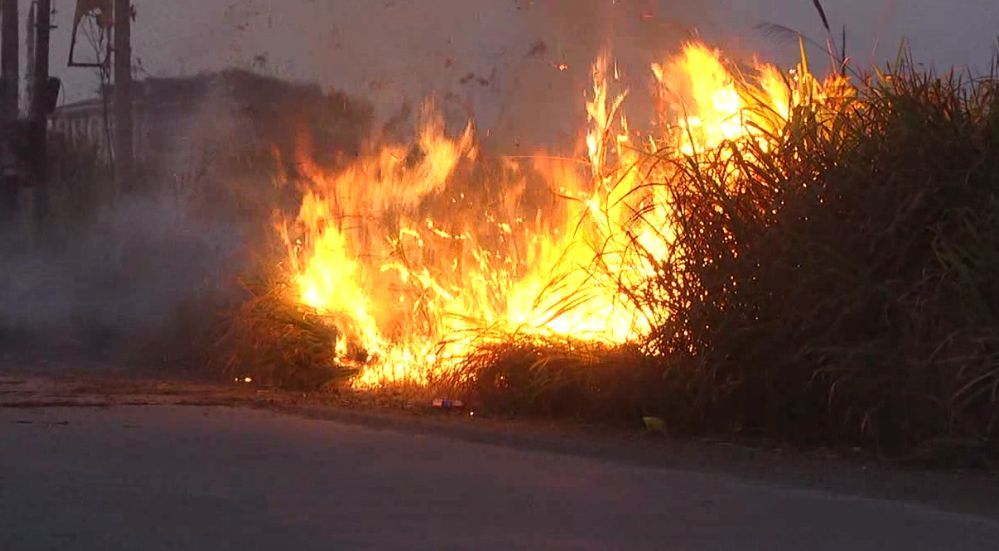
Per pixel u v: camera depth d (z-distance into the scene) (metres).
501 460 10.02
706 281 11.24
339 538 7.60
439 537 7.65
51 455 9.80
